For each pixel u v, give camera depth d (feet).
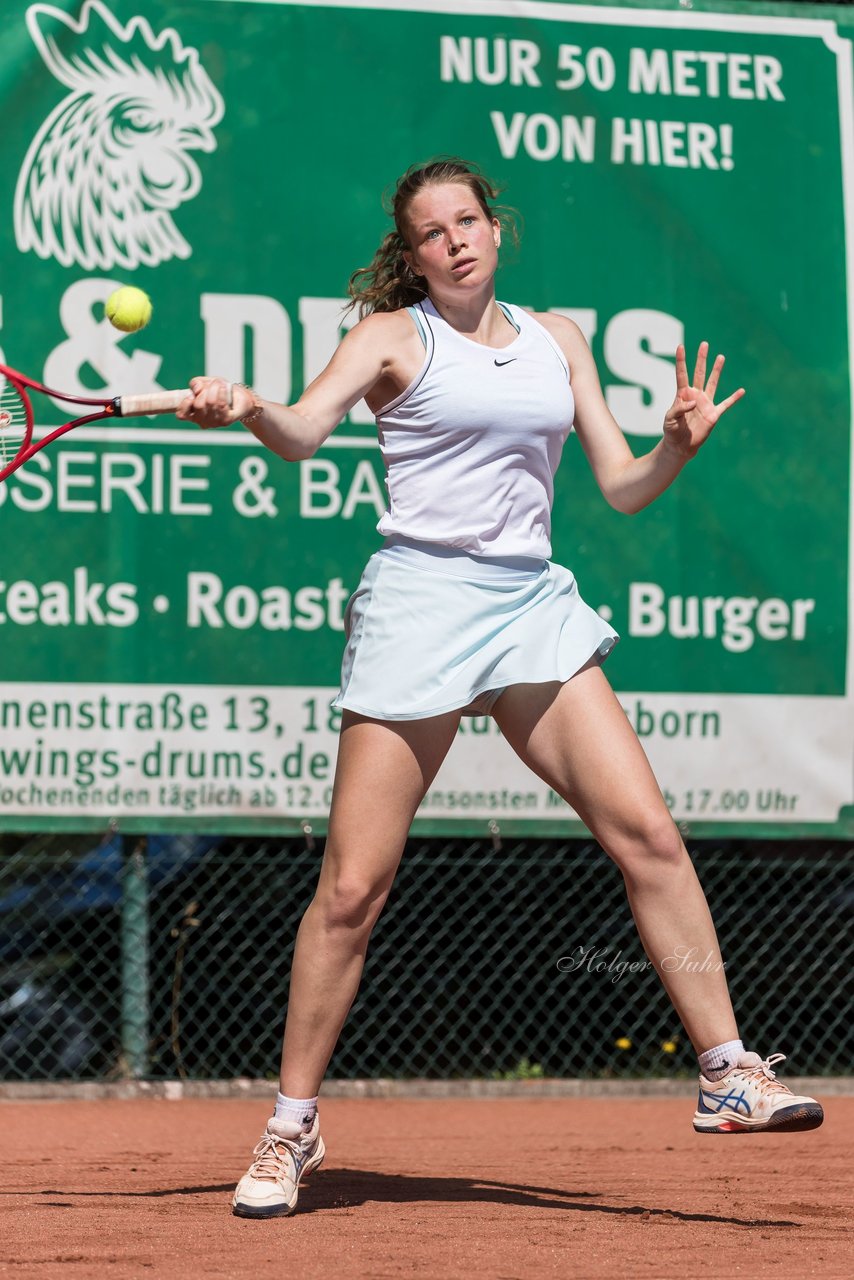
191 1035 79.66
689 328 77.46
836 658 77.25
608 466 41.29
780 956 82.48
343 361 39.17
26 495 71.51
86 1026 79.00
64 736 71.15
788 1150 60.23
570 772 39.37
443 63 76.07
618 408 76.69
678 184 77.77
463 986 80.48
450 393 39.01
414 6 75.97
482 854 83.41
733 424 77.36
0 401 43.21
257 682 72.64
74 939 80.89
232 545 72.84
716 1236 39.40
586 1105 74.74
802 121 79.20
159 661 72.02
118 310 42.86
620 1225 40.88
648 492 40.42
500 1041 83.87
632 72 77.82
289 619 73.05
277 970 81.51
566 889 83.87
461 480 39.52
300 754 72.84
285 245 74.28
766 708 76.38
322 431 38.45
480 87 76.28
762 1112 37.68
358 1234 38.75
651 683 75.61
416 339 39.75
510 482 39.83
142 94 73.72
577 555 75.46
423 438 39.50
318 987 40.68
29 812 70.79
